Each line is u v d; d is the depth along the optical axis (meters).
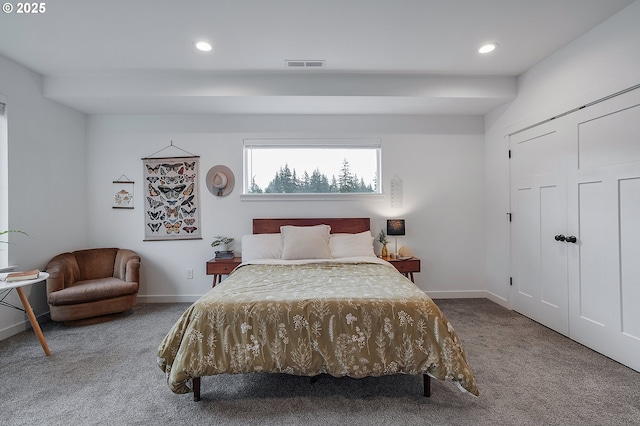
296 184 3.91
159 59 2.77
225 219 3.78
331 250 3.41
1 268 2.70
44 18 2.15
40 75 3.06
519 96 3.17
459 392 1.82
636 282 2.03
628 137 2.07
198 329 1.72
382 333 1.72
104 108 3.48
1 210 2.74
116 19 2.17
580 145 2.44
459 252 3.88
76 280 3.21
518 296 3.25
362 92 3.15
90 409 1.69
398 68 2.99
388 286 2.12
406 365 1.68
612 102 2.17
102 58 2.74
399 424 1.56
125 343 2.55
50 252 3.19
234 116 3.78
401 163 3.85
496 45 2.58
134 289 3.19
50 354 2.34
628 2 2.03
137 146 3.73
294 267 2.88
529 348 2.39
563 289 2.63
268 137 3.79
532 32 2.38
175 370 1.66
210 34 2.38
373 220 3.84
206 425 1.56
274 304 1.78
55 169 3.26
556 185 2.69
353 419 1.59
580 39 2.44
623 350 2.11
